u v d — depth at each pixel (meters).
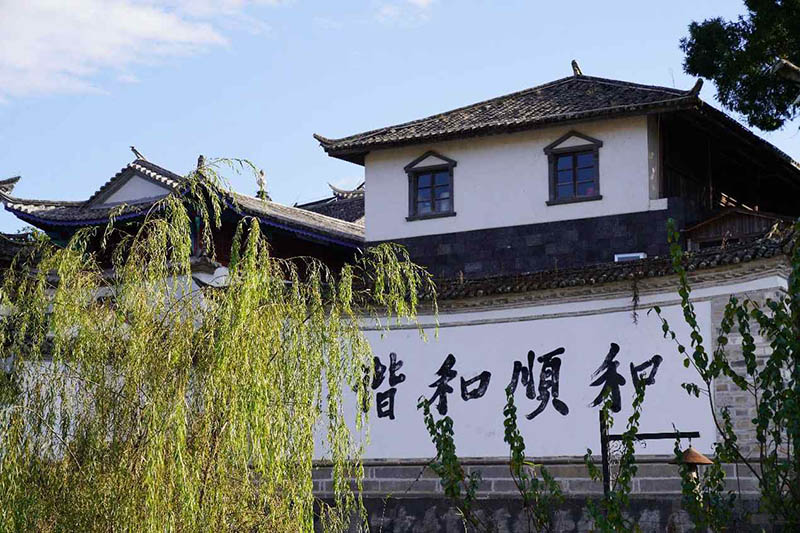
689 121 25.38
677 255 9.69
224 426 11.88
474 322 18.64
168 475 11.42
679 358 16.66
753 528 15.42
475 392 18.42
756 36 27.22
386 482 18.88
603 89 26.61
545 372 17.84
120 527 11.19
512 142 26.55
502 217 26.42
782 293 15.98
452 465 11.01
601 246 25.22
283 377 12.61
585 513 16.94
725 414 9.73
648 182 24.88
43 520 11.43
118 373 11.92
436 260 27.02
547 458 17.58
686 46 28.67
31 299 12.30
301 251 29.14
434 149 27.39
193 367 12.13
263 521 12.32
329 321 13.42
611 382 17.22
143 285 12.20
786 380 15.91
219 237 26.38
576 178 25.81
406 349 19.17
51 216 28.20
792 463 9.27
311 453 12.66
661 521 16.33
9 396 11.84
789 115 27.78
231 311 12.10
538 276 18.09
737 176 29.08
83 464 11.61
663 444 16.58
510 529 17.53
